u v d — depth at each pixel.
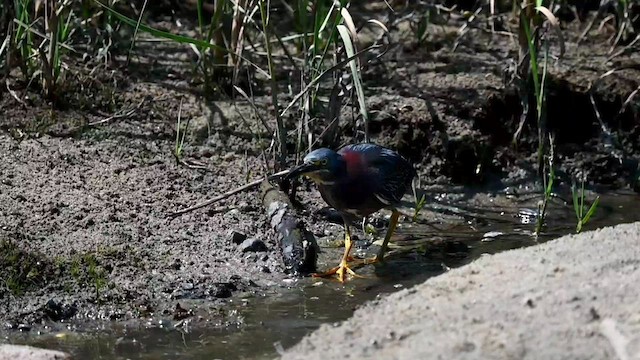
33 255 10.56
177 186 12.55
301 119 12.84
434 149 13.91
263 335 9.66
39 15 13.91
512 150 14.21
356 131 12.91
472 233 12.53
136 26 12.26
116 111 13.77
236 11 13.73
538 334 7.81
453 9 16.55
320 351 8.02
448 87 14.52
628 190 14.05
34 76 13.79
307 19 14.91
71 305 10.12
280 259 11.38
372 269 11.41
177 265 10.96
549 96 14.52
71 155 12.79
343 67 12.88
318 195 13.02
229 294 10.60
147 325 9.91
